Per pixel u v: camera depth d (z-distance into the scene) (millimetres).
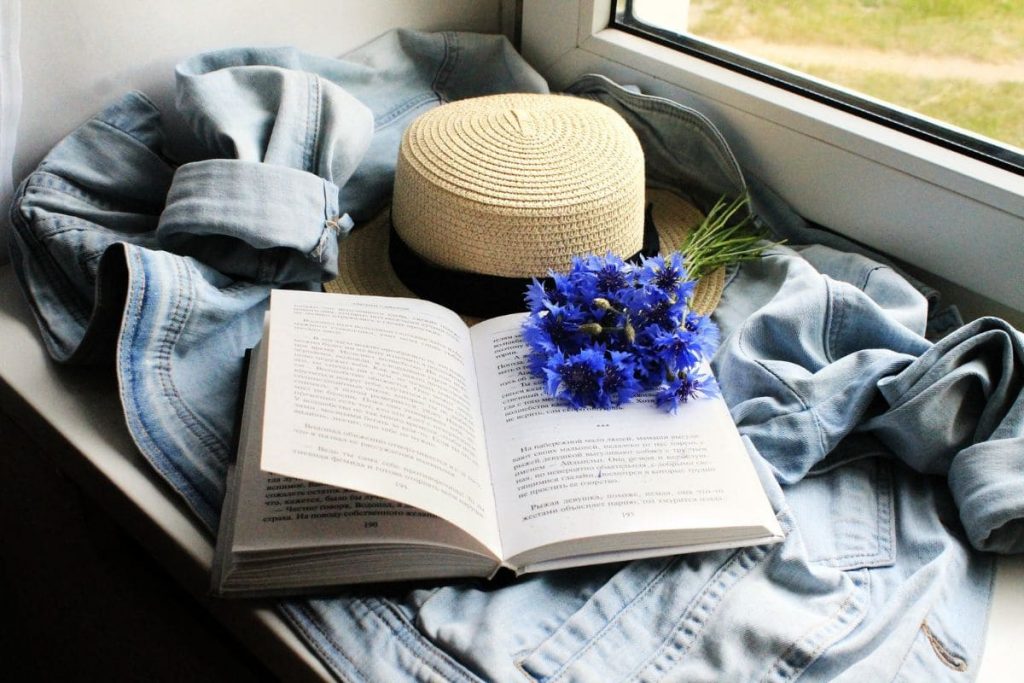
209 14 751
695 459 577
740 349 675
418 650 517
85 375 647
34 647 820
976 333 619
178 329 625
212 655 819
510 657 515
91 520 845
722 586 549
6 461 956
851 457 640
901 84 757
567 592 557
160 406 604
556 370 599
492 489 562
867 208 780
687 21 865
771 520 556
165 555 584
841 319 690
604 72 906
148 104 728
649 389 622
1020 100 703
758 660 515
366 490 489
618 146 705
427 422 551
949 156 722
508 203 653
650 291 621
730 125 837
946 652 521
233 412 623
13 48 615
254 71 728
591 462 571
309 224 672
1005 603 562
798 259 754
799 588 552
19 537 893
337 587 538
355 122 741
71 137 698
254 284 689
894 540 593
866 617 542
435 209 674
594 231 673
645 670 514
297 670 530
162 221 660
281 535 504
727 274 797
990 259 724
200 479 577
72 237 653
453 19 933
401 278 743
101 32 697
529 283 683
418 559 529
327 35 838
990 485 571
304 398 526
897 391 615
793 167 811
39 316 661
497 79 912
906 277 771
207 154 786
